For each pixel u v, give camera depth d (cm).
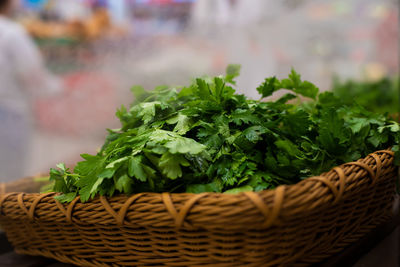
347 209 54
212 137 59
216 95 65
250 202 43
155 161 53
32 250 64
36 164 138
